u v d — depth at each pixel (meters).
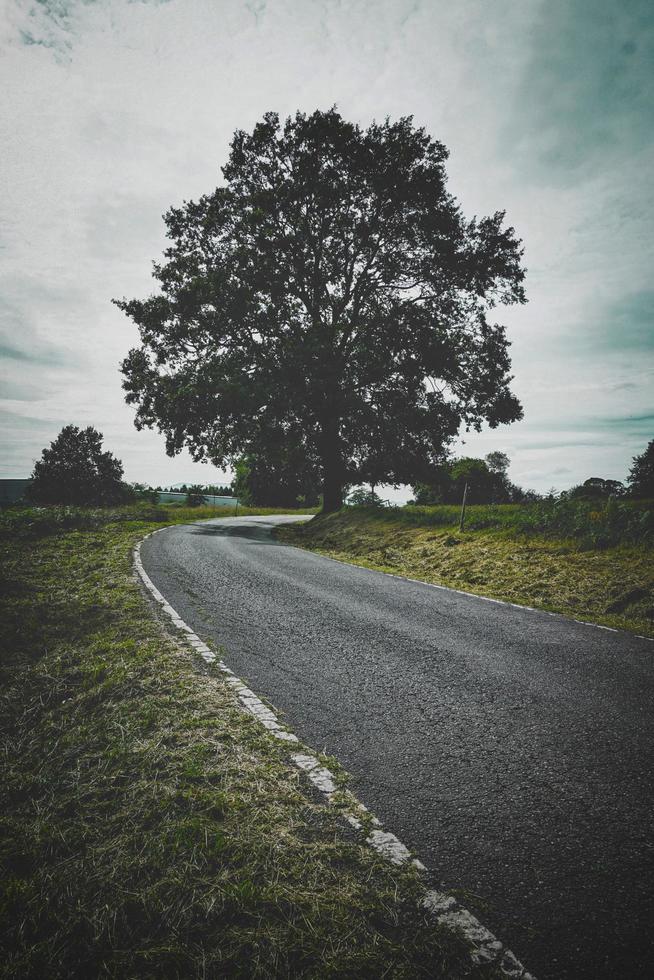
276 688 4.16
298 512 50.62
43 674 4.16
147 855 2.18
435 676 4.53
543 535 12.10
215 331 26.28
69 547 12.72
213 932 1.81
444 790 2.74
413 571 11.61
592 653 5.27
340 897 1.97
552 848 2.28
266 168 26.19
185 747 3.09
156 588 7.87
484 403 27.52
